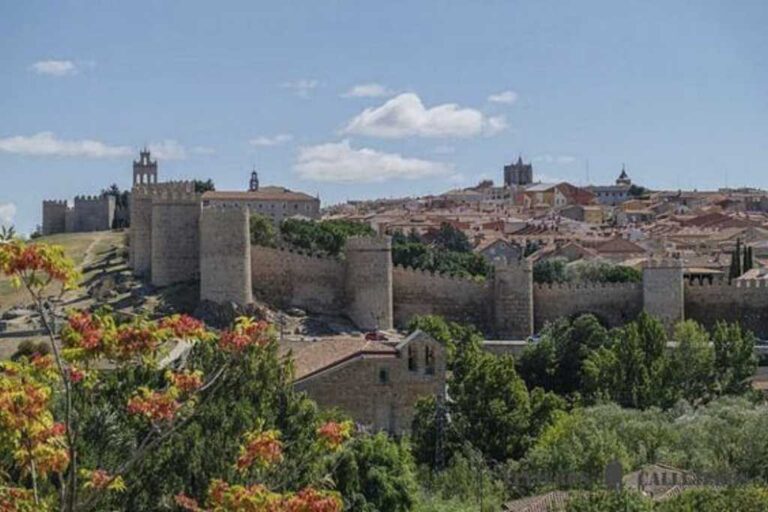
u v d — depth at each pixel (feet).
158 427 147.33
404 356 366.43
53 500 152.25
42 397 133.69
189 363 216.95
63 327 138.62
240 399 244.42
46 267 128.67
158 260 654.53
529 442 360.69
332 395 360.07
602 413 378.94
